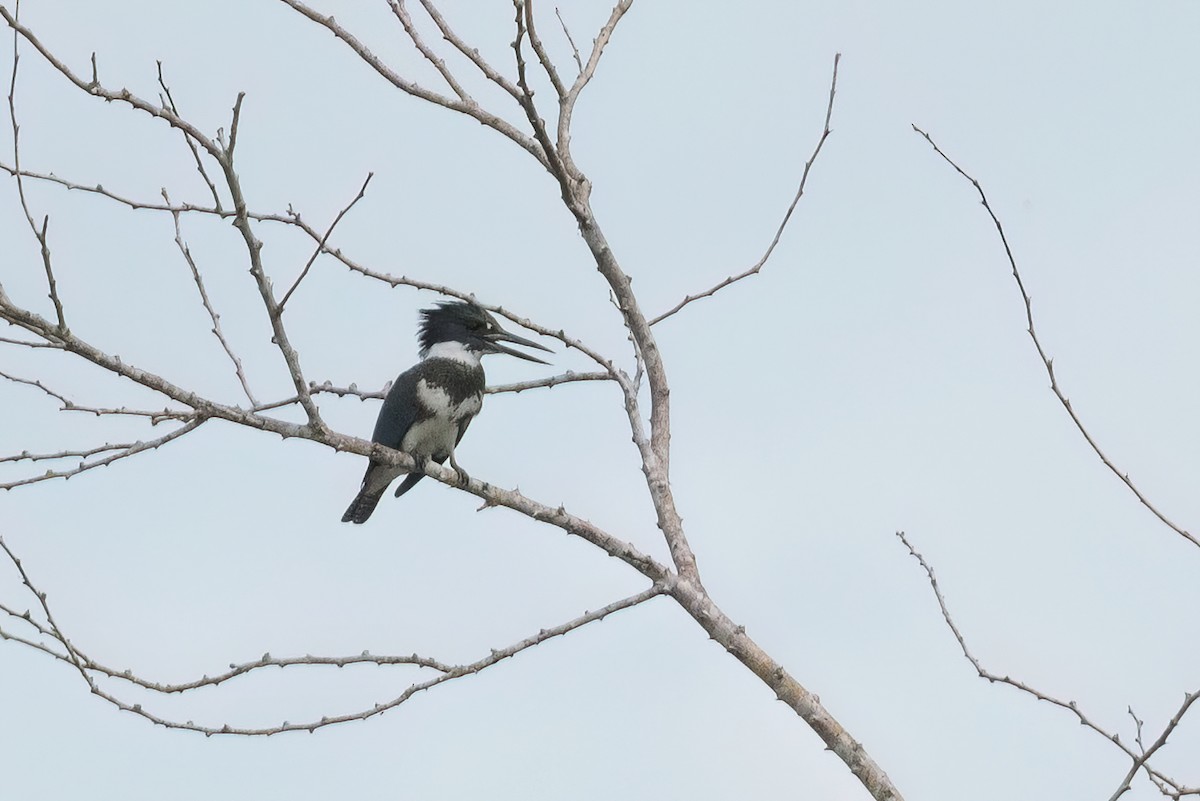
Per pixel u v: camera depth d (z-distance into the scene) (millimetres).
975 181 9227
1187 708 8281
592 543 10227
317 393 12164
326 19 10664
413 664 9461
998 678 9023
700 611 9961
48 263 7961
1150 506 8727
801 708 9711
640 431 11227
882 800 9492
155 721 8906
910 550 9695
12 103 7906
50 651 8750
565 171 10609
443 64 10992
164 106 8211
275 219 10547
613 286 11297
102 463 8938
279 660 9180
